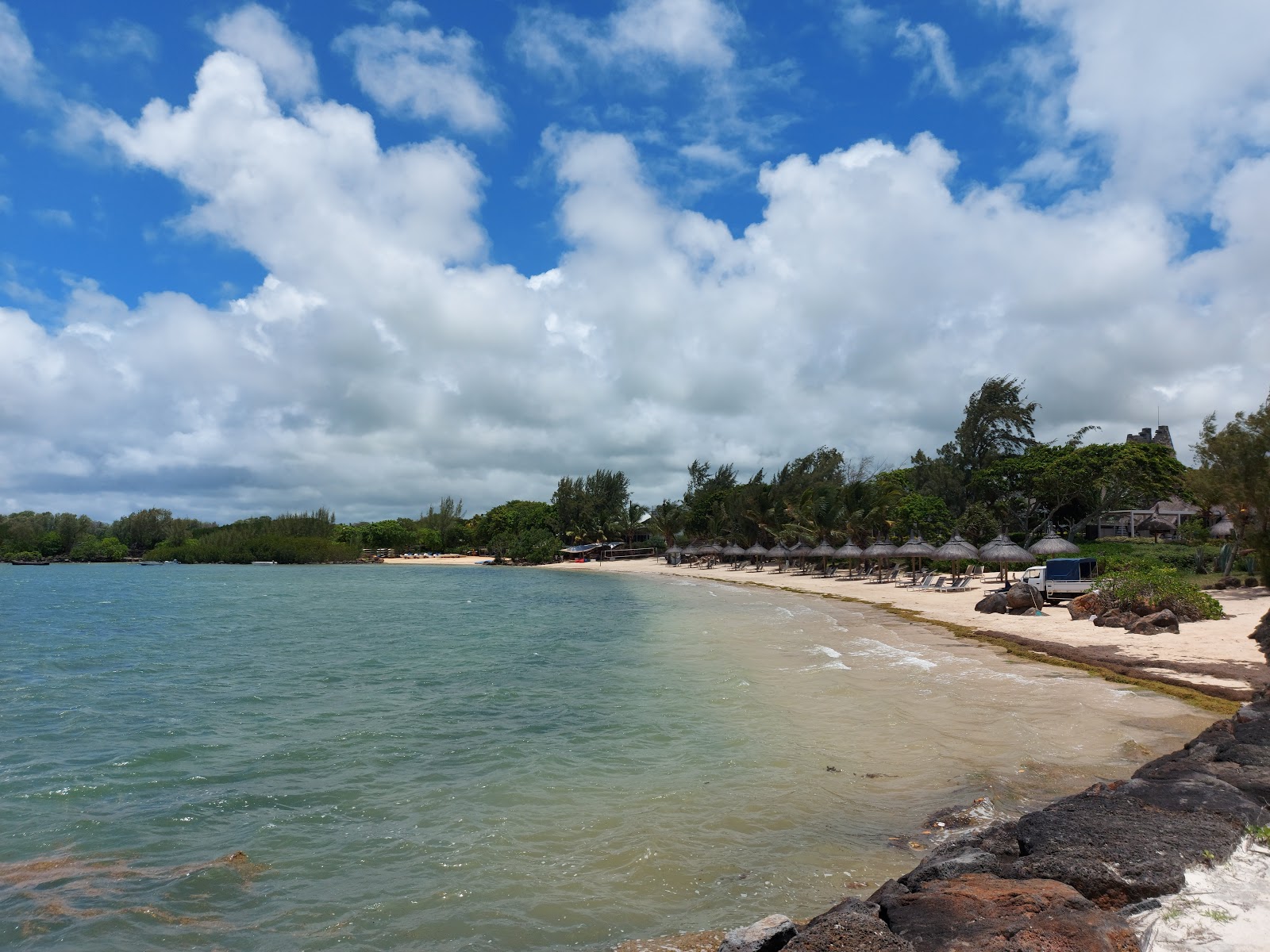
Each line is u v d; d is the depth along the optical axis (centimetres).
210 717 1412
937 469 6656
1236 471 2844
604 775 1014
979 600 3641
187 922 622
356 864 735
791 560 7375
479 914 626
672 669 1906
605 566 10200
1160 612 2198
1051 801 859
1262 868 466
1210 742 833
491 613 3772
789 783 965
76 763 1103
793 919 598
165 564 12350
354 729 1301
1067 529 6338
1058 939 372
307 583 6906
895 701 1427
